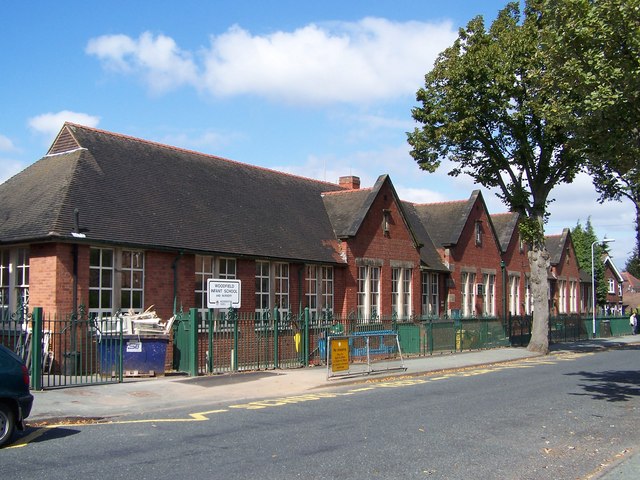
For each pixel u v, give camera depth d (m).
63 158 21.16
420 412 12.85
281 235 25.19
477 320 31.72
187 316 18.78
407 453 9.18
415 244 32.00
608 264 73.00
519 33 25.31
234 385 16.55
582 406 13.91
